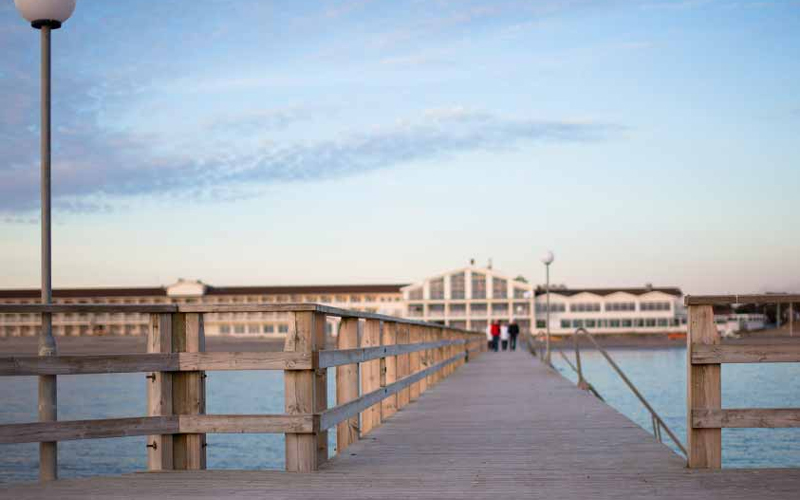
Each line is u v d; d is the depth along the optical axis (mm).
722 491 5406
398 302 111250
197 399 6402
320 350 6516
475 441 8195
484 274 104188
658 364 67688
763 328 122375
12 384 40562
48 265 6996
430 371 15148
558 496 5332
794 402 27781
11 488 5598
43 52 7168
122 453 20234
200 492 5465
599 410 11453
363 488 5625
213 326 107375
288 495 5379
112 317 83500
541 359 30016
